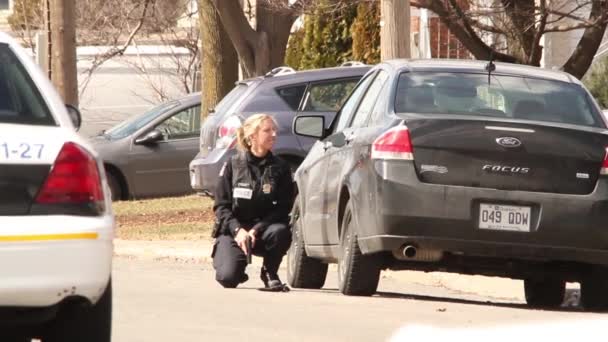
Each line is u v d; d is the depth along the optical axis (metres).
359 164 39.53
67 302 25.41
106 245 25.08
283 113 63.69
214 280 49.34
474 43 73.00
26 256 24.05
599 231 37.81
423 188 37.72
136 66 114.44
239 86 67.06
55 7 80.81
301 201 46.91
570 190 37.94
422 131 38.00
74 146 24.97
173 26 118.81
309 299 40.91
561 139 38.09
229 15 82.94
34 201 24.41
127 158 86.25
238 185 45.00
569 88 41.31
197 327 34.00
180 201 84.12
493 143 37.88
